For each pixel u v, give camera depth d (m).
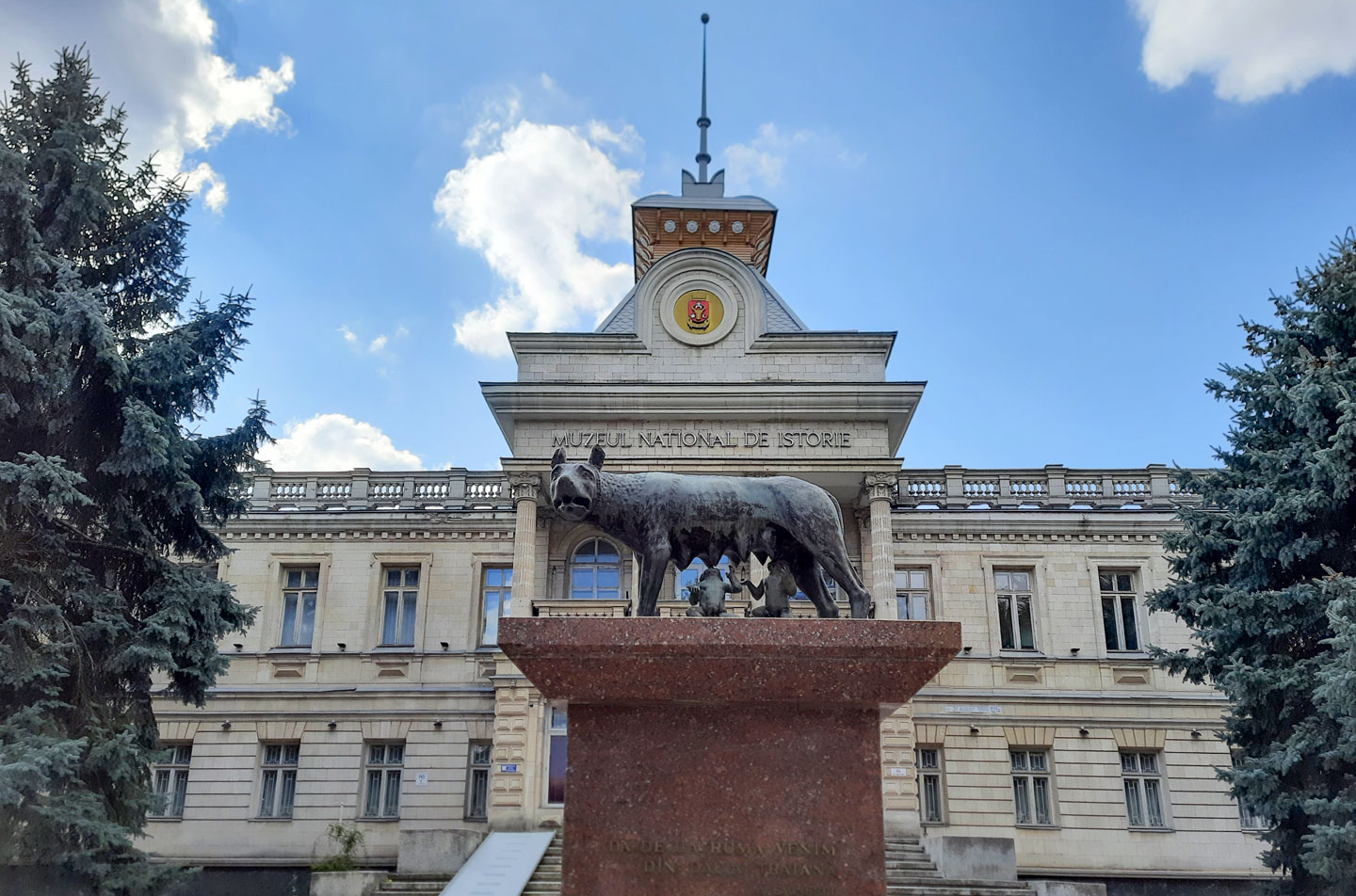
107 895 15.07
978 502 32.91
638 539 8.48
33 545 16.39
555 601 28.02
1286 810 17.31
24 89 18.45
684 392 29.47
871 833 7.09
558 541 31.25
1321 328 18.97
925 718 30.62
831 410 29.48
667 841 7.07
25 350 15.71
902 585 32.25
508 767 26.27
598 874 7.01
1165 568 32.00
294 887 29.11
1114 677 31.12
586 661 7.29
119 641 16.84
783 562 8.65
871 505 28.98
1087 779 30.14
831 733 7.29
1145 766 30.66
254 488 33.22
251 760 30.41
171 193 19.05
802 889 6.96
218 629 18.22
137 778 16.44
